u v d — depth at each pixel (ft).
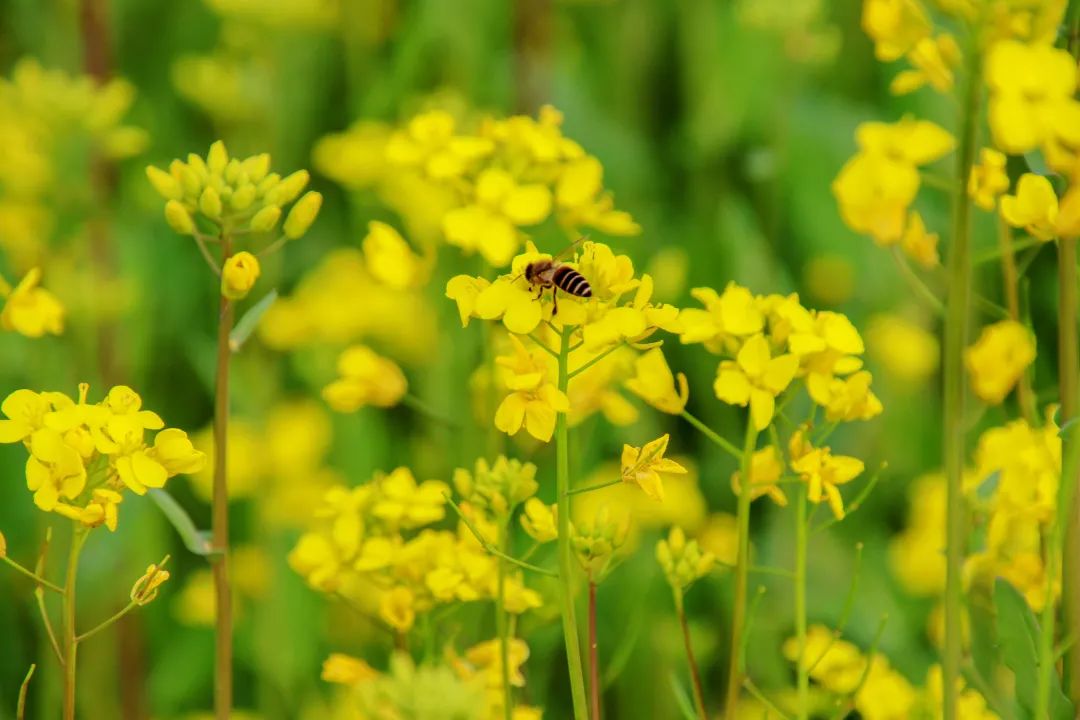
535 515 3.04
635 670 3.62
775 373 3.00
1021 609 3.01
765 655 3.60
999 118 2.85
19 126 4.13
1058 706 3.01
